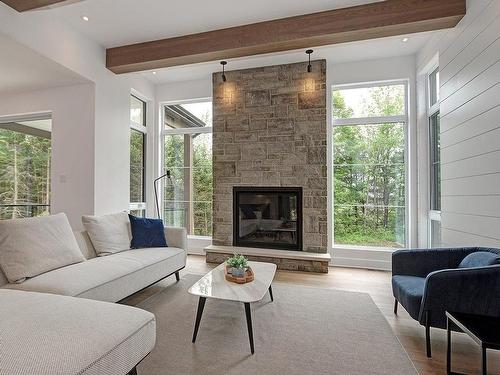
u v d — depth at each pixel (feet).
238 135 13.73
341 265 12.82
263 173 13.37
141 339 4.18
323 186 12.60
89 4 9.20
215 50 10.70
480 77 7.47
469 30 8.05
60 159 11.98
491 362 5.63
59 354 3.24
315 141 12.71
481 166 7.41
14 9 8.44
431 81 11.88
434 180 11.74
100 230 9.29
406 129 12.75
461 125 8.42
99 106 11.79
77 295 6.07
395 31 9.29
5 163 13.26
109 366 3.55
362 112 13.29
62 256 7.39
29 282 6.27
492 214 6.95
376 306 8.29
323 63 12.65
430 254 7.39
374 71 12.68
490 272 5.32
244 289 6.54
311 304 8.38
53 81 11.41
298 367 5.37
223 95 13.99
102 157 11.95
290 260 12.25
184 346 6.07
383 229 13.03
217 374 5.14
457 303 5.51
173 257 9.77
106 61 12.09
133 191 15.21
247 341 6.30
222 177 13.96
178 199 16.01
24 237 6.79
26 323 3.80
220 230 13.97
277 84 13.23
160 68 12.16
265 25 10.15
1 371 2.89
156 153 15.98
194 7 9.37
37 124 12.84
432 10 8.57
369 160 13.23
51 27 9.64
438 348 6.14
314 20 9.66
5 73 10.68
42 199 12.71
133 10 9.51
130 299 8.68
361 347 6.08
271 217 13.44
